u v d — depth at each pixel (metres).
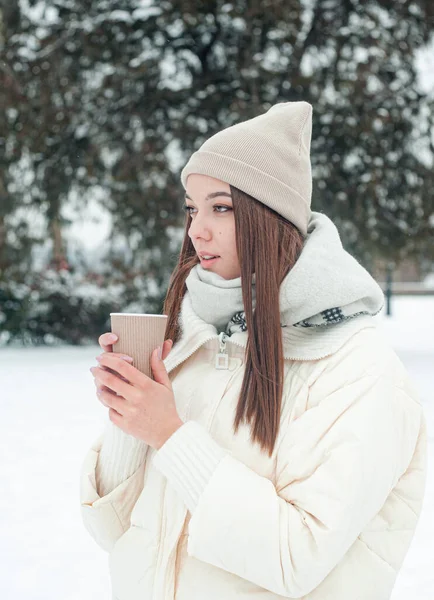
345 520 0.96
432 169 10.97
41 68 10.90
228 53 11.12
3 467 4.57
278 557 0.96
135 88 10.67
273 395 1.09
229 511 0.97
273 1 10.11
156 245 11.30
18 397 7.23
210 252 1.20
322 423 1.03
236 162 1.15
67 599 2.73
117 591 1.20
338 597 1.05
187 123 10.72
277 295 1.12
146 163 10.48
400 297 32.28
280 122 1.20
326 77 10.69
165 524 1.13
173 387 1.26
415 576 2.91
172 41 11.12
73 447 5.10
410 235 11.01
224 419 1.15
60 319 12.48
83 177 11.57
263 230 1.14
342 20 10.94
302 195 1.20
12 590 2.80
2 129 11.18
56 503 3.89
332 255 1.14
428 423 5.48
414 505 1.14
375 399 1.04
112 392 1.10
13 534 3.43
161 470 1.04
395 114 10.70
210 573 1.09
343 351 1.11
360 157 10.87
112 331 1.12
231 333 1.23
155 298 12.51
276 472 1.07
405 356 10.34
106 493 1.25
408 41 10.90
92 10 10.88
